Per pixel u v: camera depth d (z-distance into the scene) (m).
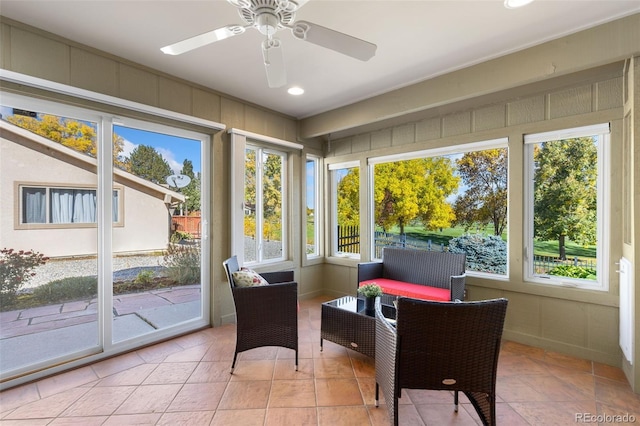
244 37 2.33
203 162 3.35
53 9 1.99
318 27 1.57
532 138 2.90
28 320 2.27
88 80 2.45
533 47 2.44
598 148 2.59
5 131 2.17
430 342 1.58
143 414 1.88
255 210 3.92
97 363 2.52
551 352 2.72
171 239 3.09
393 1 1.92
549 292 2.75
